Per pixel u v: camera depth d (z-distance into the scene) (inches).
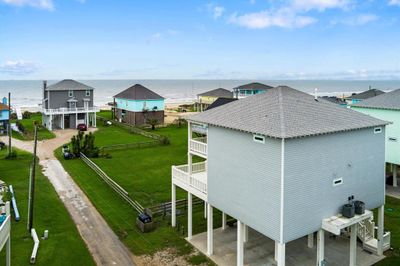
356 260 856.3
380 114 1363.2
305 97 888.9
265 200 725.9
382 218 888.3
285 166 682.2
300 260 861.2
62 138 2367.1
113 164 1750.7
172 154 1972.2
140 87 3105.3
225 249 913.5
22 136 2397.9
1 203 1107.3
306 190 722.2
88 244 926.4
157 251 903.7
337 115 820.0
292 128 701.3
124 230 1019.9
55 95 2709.2
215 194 872.3
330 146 754.8
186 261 855.7
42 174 1536.7
